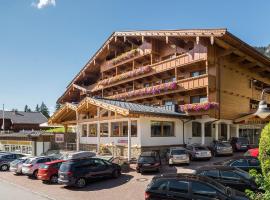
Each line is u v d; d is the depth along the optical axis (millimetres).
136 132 29266
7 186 22625
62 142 39406
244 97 36375
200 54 32094
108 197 17266
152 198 12344
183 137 32562
